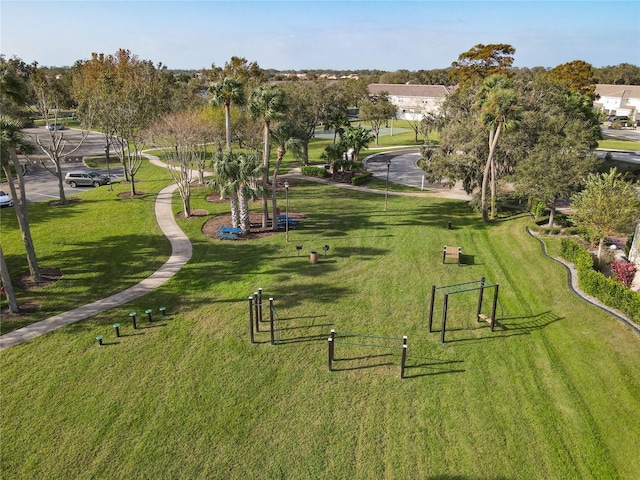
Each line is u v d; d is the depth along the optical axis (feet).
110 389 53.01
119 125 149.79
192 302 73.41
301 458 43.93
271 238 102.83
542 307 70.69
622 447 44.52
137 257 91.61
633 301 62.39
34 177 173.88
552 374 55.16
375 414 49.42
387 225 113.29
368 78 553.64
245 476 41.98
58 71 440.04
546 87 150.82
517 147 119.24
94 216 118.83
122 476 41.93
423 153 147.23
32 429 47.11
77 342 62.03
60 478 41.70
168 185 154.51
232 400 51.37
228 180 101.65
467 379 54.80
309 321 67.82
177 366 57.21
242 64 216.95
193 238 102.58
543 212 113.60
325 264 88.33
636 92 392.47
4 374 55.31
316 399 51.65
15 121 75.77
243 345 61.72
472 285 79.71
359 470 42.65
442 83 498.69
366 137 183.42
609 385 52.21
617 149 212.64
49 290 77.00
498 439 45.98
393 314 69.87
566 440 45.73
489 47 226.38
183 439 46.03
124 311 70.33
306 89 194.70
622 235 87.56
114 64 220.43
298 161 205.05
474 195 123.34
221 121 153.69
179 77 334.65
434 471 42.52
